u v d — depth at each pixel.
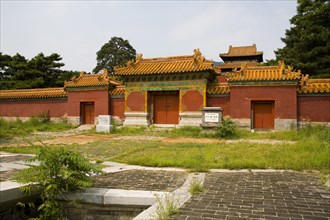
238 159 10.09
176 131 20.72
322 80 19.86
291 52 35.09
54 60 46.97
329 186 6.85
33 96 29.16
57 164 6.34
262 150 11.66
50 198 6.32
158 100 24.30
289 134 17.03
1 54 45.69
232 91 21.08
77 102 27.20
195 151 11.90
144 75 23.38
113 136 19.44
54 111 28.62
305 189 6.67
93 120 27.06
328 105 19.17
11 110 30.53
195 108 22.00
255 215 4.99
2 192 6.27
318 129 17.86
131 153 12.13
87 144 15.34
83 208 6.54
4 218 6.62
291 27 38.25
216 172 8.57
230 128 17.70
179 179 7.79
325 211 5.20
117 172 8.66
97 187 7.02
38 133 22.06
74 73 48.53
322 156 9.35
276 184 7.11
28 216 7.07
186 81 22.38
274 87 20.09
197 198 5.98
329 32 29.88
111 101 25.97
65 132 22.86
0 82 42.28
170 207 5.13
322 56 31.16
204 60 21.86
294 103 19.55
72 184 6.36
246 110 20.64
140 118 23.95
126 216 6.29
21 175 6.28
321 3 32.94
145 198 6.12
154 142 15.70
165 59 23.89
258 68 21.39
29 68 43.56
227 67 49.53
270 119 20.69
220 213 5.09
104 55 63.12
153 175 8.27
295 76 19.34
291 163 9.09
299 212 5.14
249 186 6.94
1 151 13.05
